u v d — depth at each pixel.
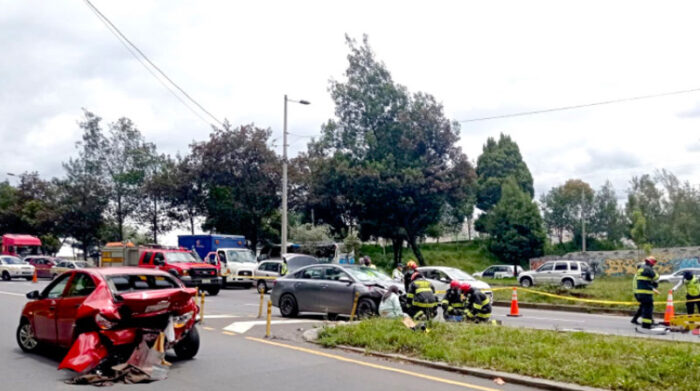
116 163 51.16
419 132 44.53
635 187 59.28
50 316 9.82
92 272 9.45
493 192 70.06
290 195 43.09
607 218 71.25
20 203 59.06
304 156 44.06
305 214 46.66
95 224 51.25
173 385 8.02
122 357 8.84
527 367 8.38
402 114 45.25
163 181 43.91
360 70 47.88
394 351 10.09
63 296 9.73
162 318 9.12
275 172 40.00
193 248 32.28
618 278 40.78
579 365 8.32
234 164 40.56
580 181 73.31
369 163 44.50
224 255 30.62
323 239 37.53
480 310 13.44
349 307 15.12
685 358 8.28
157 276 9.80
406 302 13.93
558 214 72.94
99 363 8.38
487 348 9.45
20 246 44.69
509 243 57.56
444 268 22.00
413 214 46.22
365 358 9.91
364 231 47.06
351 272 15.70
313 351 10.58
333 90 48.16
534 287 27.33
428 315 12.85
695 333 13.58
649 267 14.75
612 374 7.83
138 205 50.59
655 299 21.72
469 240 70.44
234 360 9.74
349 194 44.00
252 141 40.19
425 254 61.66
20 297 22.59
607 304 21.73
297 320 15.53
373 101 46.69
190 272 24.73
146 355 8.57
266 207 41.59
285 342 11.62
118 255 26.98
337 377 8.45
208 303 21.36
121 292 8.92
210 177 40.69
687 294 16.77
